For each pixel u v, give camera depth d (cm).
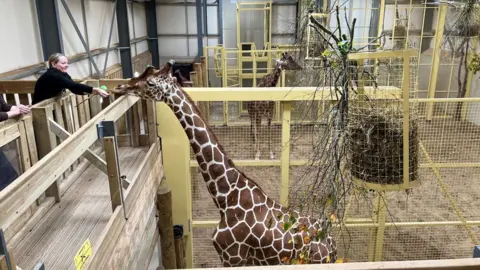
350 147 271
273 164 363
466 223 414
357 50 250
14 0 466
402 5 874
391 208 484
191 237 384
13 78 448
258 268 94
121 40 896
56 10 528
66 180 334
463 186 517
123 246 246
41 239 254
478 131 436
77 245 247
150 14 1140
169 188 344
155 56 1172
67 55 607
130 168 359
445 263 94
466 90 845
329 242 301
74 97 348
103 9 797
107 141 234
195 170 400
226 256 291
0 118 247
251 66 1086
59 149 184
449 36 825
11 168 255
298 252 283
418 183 282
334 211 258
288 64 625
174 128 358
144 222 303
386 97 280
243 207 288
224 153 296
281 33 1109
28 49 498
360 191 287
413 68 289
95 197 311
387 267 93
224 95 332
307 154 348
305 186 331
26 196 154
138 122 416
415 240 453
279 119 389
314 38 525
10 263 132
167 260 355
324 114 271
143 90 286
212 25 1147
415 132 272
